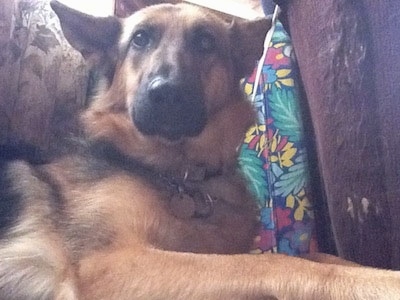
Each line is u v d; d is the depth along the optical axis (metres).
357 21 0.38
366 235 0.41
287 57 0.62
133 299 0.39
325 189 0.51
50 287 0.42
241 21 0.55
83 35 0.52
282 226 0.59
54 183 0.47
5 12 0.52
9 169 0.49
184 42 0.50
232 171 0.51
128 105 0.50
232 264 0.39
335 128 0.43
